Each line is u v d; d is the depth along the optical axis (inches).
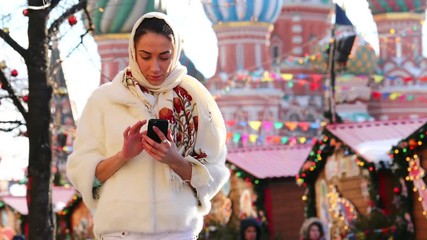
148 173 275.9
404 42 3403.1
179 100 281.7
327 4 3710.6
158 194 276.1
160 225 276.8
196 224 282.8
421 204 1150.3
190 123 281.4
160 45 273.9
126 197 274.8
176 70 281.3
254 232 590.2
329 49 1565.0
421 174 1145.4
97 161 277.1
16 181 1552.7
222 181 286.2
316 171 1365.7
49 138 625.9
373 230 1195.9
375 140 1263.5
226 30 3393.2
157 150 267.7
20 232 1888.5
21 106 622.2
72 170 279.4
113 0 786.8
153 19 275.7
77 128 282.5
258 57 3388.3
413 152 1151.0
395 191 1170.0
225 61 3378.4
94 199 282.7
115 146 278.7
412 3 3415.4
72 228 1829.5
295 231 1529.3
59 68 684.7
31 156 623.8
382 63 3398.1
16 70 626.2
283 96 3376.0
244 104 3294.8
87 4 610.5
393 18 3417.8
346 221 1284.4
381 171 1207.6
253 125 1640.0
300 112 3395.7
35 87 617.0
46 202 626.5
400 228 1162.6
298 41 3695.9
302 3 3698.3
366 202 1236.5
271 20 3400.6
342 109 3184.1
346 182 1288.1
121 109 279.9
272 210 1528.1
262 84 3299.7
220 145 286.5
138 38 274.4
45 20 606.5
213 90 3341.5
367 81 3211.1
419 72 3400.6
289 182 1542.8
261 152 1611.7
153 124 266.5
